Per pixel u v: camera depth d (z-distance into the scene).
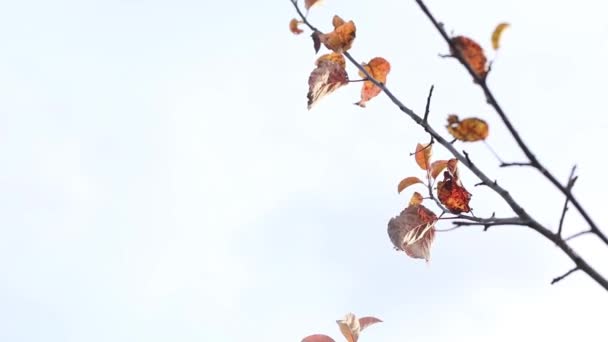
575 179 2.11
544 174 2.09
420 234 2.92
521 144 2.07
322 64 3.12
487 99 2.04
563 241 2.19
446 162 2.94
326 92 3.12
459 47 2.07
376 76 3.12
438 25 2.07
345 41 3.03
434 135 2.39
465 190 2.88
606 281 2.17
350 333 3.20
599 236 2.17
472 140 2.24
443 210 2.90
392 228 2.97
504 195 2.28
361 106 3.09
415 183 2.98
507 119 2.05
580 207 2.14
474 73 2.03
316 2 3.11
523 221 2.26
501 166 2.12
